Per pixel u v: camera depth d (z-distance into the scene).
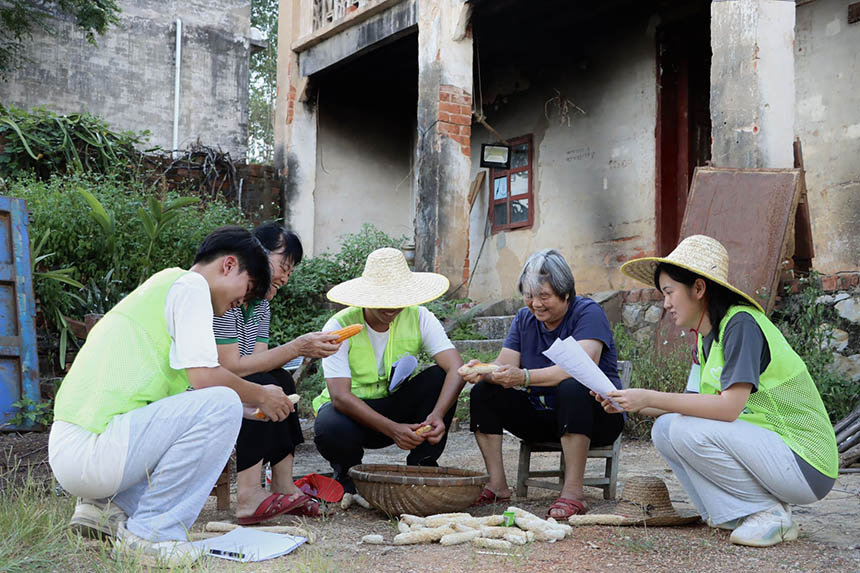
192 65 17.12
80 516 2.86
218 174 10.95
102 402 2.77
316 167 11.78
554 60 10.69
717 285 3.08
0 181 8.86
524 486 3.96
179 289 2.88
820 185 8.45
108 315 2.94
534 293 3.63
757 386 2.95
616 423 3.79
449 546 2.91
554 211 10.66
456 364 3.84
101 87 16.06
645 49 9.59
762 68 6.41
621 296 7.93
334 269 9.78
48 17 14.45
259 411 3.17
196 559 2.62
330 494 3.58
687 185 9.35
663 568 2.64
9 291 6.59
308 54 11.28
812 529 3.20
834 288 6.27
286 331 9.23
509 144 11.34
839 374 6.17
